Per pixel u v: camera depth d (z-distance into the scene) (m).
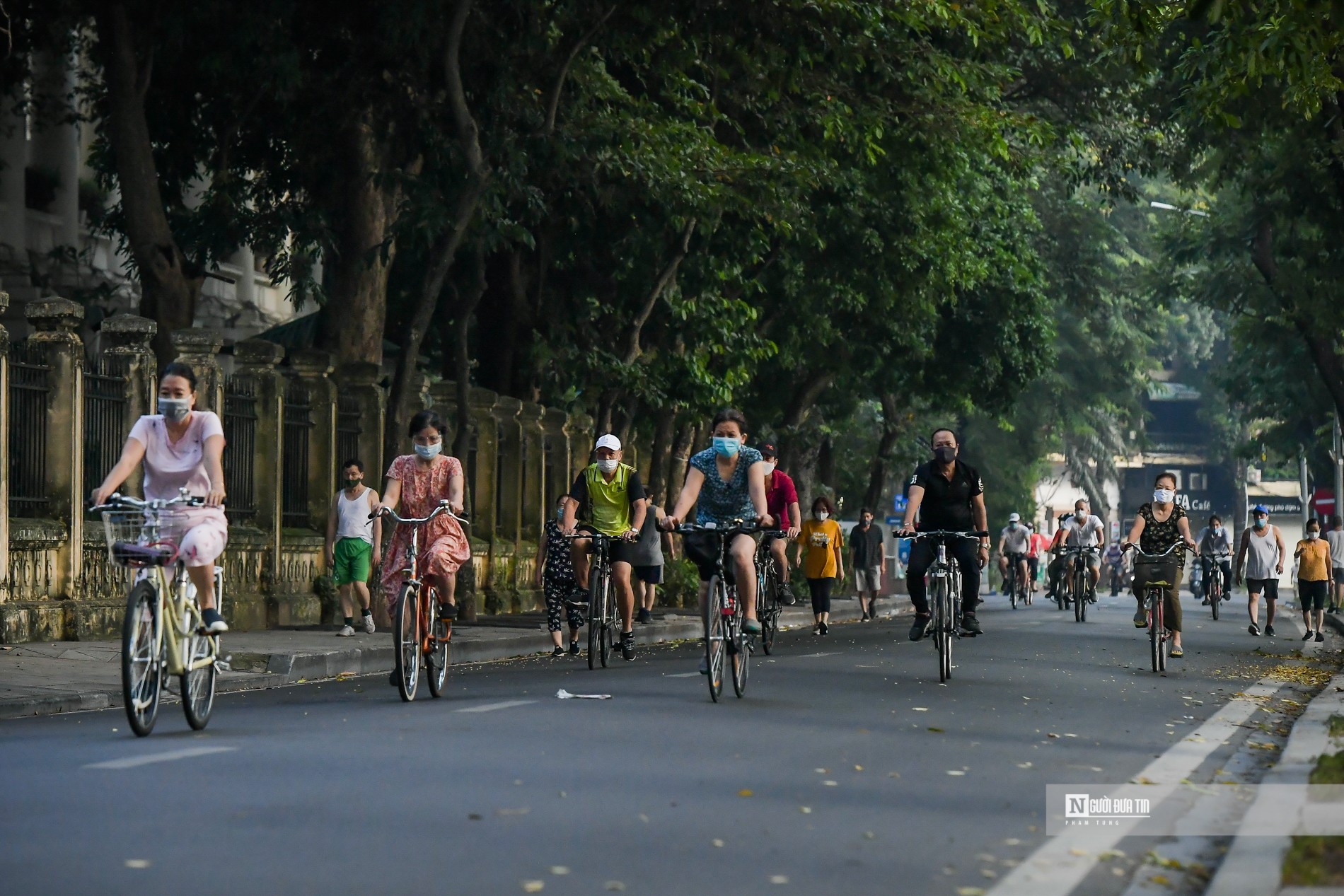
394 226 64.44
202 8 60.81
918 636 47.22
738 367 85.62
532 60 68.88
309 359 72.62
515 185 65.00
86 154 100.75
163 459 32.12
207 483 32.38
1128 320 193.75
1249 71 50.88
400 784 25.06
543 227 82.44
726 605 39.72
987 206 112.94
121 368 60.00
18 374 55.22
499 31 65.06
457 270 88.25
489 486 91.06
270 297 116.00
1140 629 84.19
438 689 40.22
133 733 31.39
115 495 31.06
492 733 31.58
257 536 67.25
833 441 144.00
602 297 88.12
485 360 92.88
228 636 58.88
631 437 109.25
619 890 18.52
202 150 75.25
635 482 52.47
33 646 52.19
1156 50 90.94
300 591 70.75
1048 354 122.31
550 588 59.56
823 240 93.88
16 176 87.88
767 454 64.06
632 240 76.75
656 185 72.06
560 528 59.41
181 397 31.83
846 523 143.50
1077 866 20.47
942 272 98.62
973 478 46.59
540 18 65.44
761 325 103.12
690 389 85.00
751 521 39.34
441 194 66.00
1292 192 98.75
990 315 120.00
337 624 69.50
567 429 107.56
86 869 18.91
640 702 38.59
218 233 74.81
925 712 37.88
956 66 80.31
